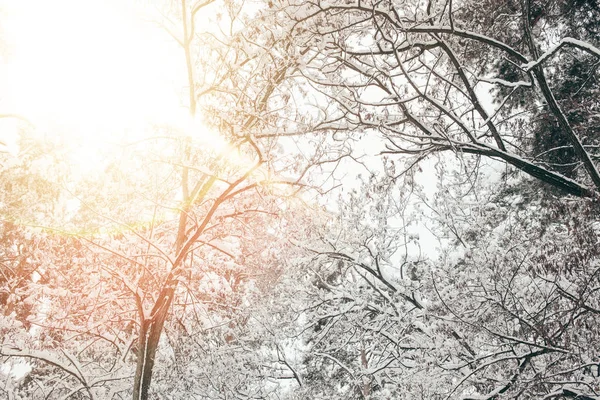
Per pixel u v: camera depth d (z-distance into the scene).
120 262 8.68
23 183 7.28
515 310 8.80
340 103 8.88
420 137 9.37
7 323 8.93
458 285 9.30
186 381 11.30
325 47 9.49
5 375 10.20
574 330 7.84
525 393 8.55
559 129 10.08
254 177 8.34
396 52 8.77
